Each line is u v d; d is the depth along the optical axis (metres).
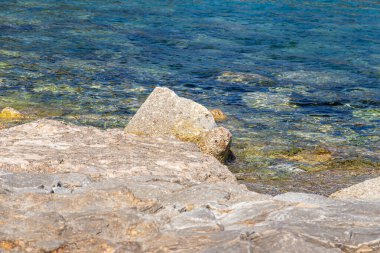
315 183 13.73
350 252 5.99
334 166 15.02
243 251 5.84
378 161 15.47
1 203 7.29
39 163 10.02
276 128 17.92
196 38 30.72
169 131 15.33
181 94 21.23
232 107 20.02
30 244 6.20
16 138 11.91
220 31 32.62
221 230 6.58
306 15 38.16
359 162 15.34
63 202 7.39
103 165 10.35
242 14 37.66
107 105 19.30
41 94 20.08
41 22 32.12
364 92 22.69
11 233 6.45
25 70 22.98
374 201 7.69
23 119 17.33
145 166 10.59
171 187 8.40
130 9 37.50
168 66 25.09
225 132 14.98
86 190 8.15
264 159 15.33
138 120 15.62
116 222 6.77
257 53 28.36
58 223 6.69
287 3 42.41
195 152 12.20
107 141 12.28
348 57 28.27
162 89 16.11
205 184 8.45
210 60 26.55
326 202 7.57
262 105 20.41
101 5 38.31
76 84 21.56
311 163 15.17
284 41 31.02
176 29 32.50
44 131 12.66
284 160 15.31
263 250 5.90
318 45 30.47
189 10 38.16
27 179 8.46
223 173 11.34
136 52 27.17
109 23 33.09
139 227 6.68
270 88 22.66
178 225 6.79
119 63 25.06
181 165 11.08
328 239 6.16
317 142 16.78
